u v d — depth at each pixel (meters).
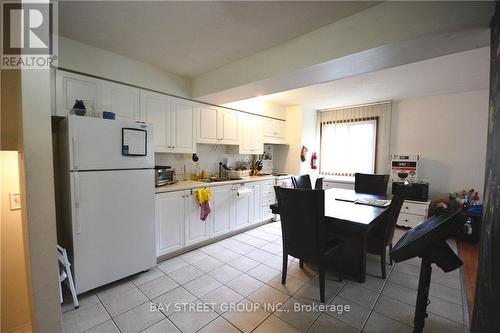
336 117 5.08
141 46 2.28
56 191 2.20
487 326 1.13
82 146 1.92
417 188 3.85
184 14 1.75
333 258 2.47
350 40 1.80
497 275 1.04
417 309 1.50
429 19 1.48
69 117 1.86
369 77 3.05
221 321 1.73
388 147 4.43
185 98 3.12
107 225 2.09
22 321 1.65
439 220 1.32
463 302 1.96
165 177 2.92
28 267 1.25
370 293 2.08
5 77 1.44
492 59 1.31
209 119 3.43
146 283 2.23
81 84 2.23
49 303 1.25
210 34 2.05
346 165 5.00
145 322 1.71
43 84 1.22
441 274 2.43
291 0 1.59
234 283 2.23
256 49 2.34
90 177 1.97
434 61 2.52
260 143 4.32
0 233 1.57
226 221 3.38
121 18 1.80
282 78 2.34
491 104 1.30
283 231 2.16
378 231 2.36
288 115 4.92
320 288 1.95
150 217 2.39
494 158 1.18
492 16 1.30
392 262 2.69
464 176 3.81
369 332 1.62
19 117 1.28
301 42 2.08
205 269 2.50
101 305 1.90
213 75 2.87
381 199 2.83
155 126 2.80
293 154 4.86
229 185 3.41
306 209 1.89
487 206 1.26
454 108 3.86
